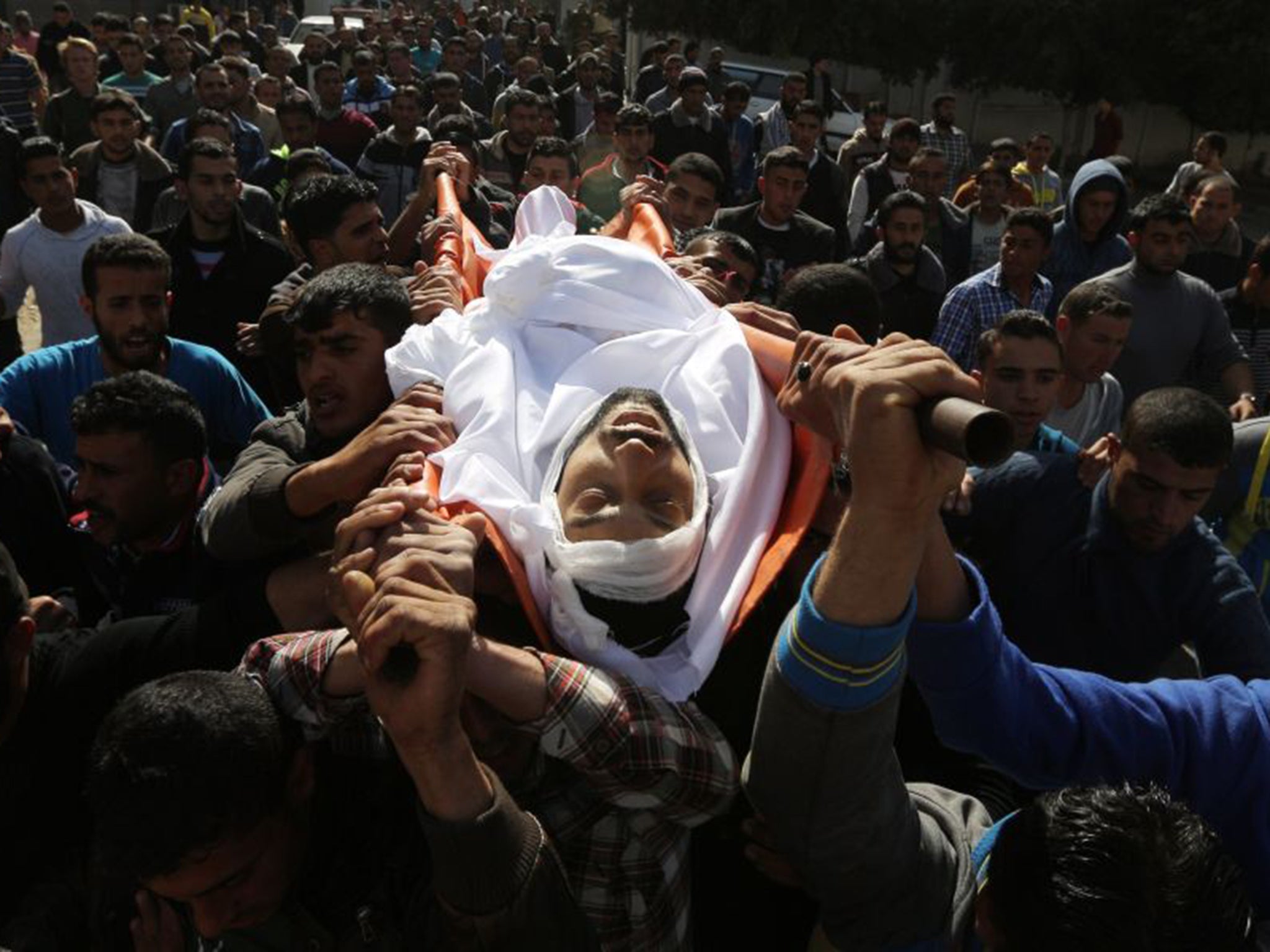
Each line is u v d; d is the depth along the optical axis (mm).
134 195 6312
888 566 1140
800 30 20047
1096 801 1163
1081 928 1088
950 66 20562
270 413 3760
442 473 1673
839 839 1290
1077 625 2404
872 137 10367
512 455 1716
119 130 6191
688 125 8883
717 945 1696
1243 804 1433
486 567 1623
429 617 1154
